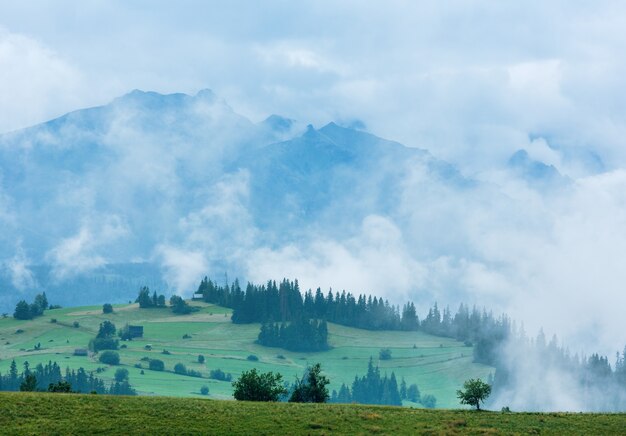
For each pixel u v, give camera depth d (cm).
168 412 12212
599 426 12175
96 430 11138
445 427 11862
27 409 11944
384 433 11469
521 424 12181
